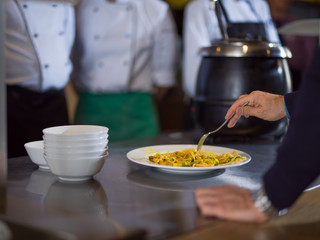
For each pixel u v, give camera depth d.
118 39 2.55
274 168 0.86
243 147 1.51
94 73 2.58
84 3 2.54
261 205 0.85
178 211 0.85
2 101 0.85
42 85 2.17
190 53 2.57
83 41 2.57
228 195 0.88
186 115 2.77
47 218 0.78
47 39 2.16
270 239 0.75
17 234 0.76
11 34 2.06
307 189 1.07
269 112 1.33
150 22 2.65
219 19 1.52
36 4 2.08
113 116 2.62
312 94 0.81
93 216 0.80
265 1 2.55
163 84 2.83
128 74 2.59
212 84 1.51
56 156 1.01
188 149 1.24
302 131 0.82
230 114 1.32
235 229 0.79
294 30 1.87
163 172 1.14
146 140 1.66
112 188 0.99
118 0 2.54
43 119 2.20
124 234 0.70
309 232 0.80
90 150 1.02
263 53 1.46
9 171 1.14
